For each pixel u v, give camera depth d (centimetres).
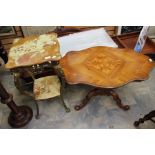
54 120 249
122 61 224
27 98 278
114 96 248
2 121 253
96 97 273
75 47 294
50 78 251
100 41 305
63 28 332
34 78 247
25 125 246
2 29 331
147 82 288
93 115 252
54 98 274
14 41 230
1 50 278
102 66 218
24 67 199
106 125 240
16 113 242
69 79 204
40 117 254
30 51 211
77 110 257
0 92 216
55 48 213
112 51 241
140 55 232
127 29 369
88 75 208
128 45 326
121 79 202
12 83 304
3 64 340
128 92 275
